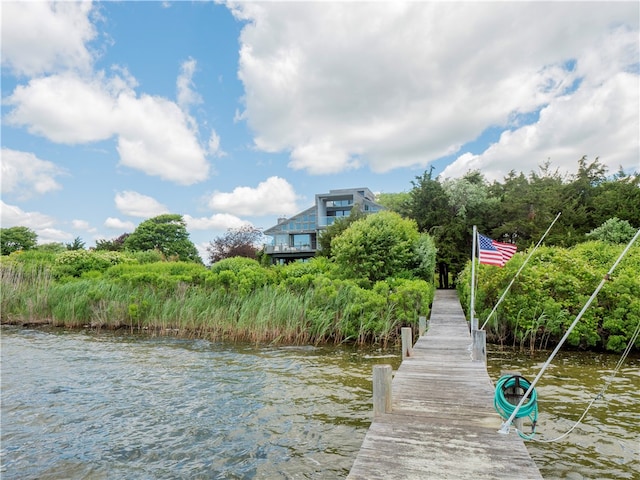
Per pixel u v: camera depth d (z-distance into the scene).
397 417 5.65
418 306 16.22
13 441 7.01
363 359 13.11
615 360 12.70
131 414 8.28
